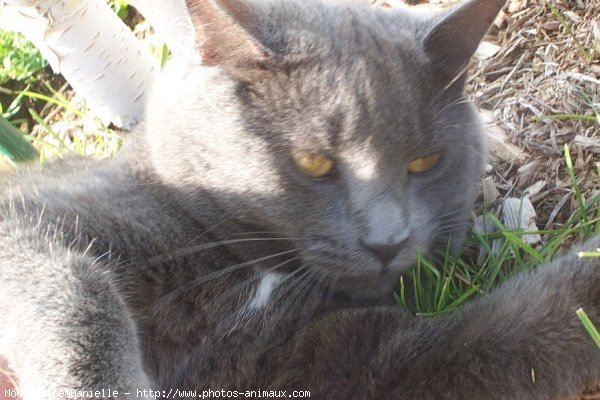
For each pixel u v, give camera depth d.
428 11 0.48
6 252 0.42
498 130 0.55
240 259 0.46
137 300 0.44
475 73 0.58
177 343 0.44
